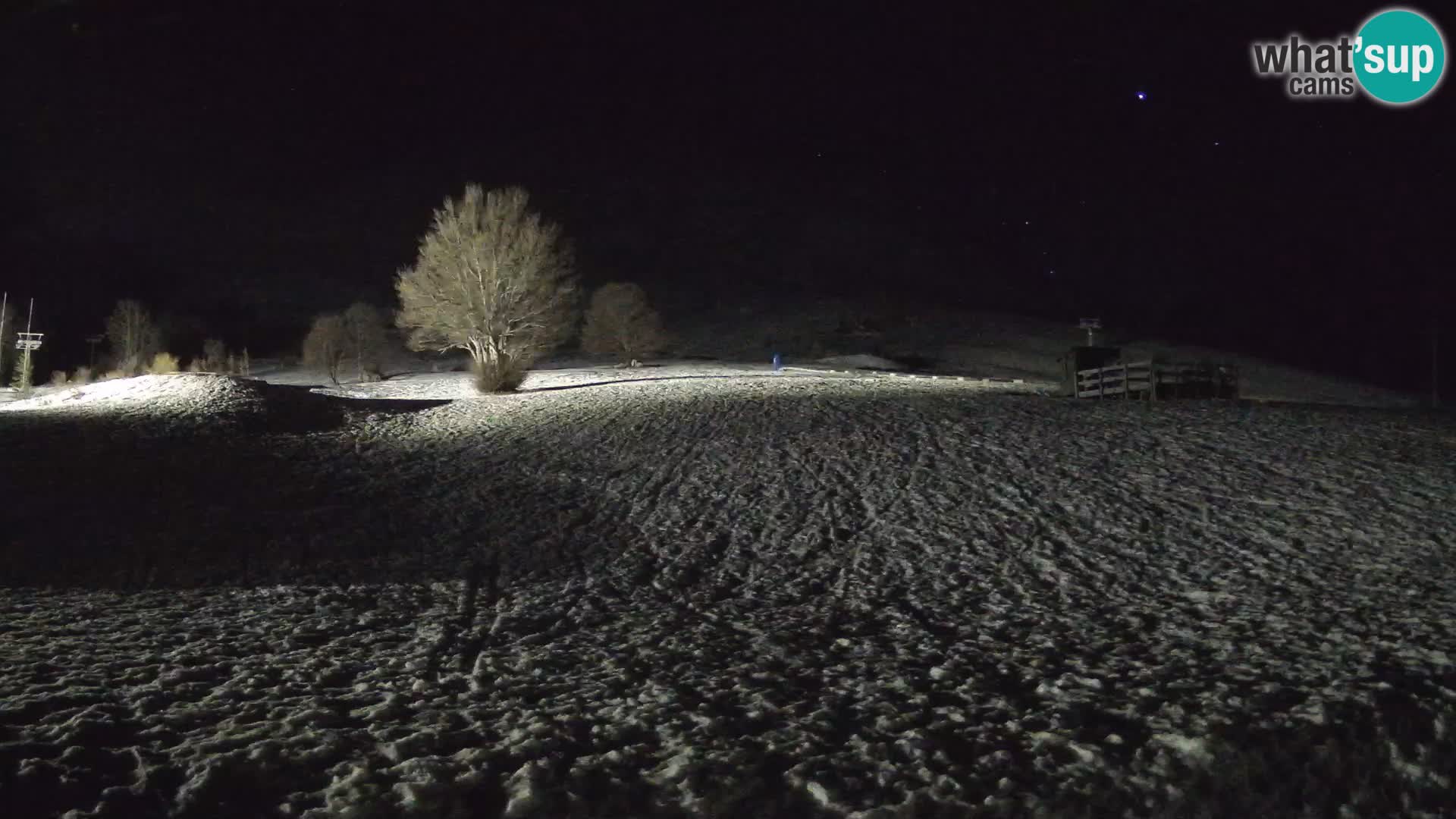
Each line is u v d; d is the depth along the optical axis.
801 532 13.40
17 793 4.46
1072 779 5.32
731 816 4.80
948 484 16.20
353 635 8.11
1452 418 21.66
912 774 5.32
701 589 10.44
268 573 10.59
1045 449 18.78
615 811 4.79
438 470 18.41
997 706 6.50
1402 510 13.02
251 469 17.36
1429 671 7.02
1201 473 16.02
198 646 7.44
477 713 6.09
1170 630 8.55
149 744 5.23
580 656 7.67
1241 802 5.22
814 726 6.01
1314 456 16.97
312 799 4.73
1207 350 91.81
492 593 10.09
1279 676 7.04
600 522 14.20
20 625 7.80
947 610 9.49
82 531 12.02
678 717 6.13
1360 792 5.38
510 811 4.71
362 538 12.67
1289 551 11.40
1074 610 9.41
